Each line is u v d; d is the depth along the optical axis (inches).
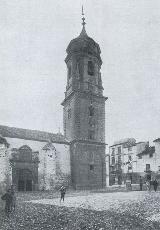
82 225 533.0
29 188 1710.1
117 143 2906.0
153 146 2364.7
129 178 2568.9
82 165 1870.1
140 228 501.0
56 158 1887.3
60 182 1850.4
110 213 665.0
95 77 2047.2
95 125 1989.4
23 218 626.8
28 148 1755.7
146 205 801.6
